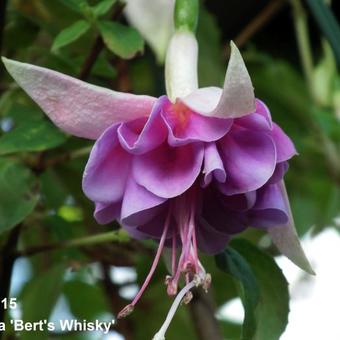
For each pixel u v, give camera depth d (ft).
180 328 1.22
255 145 0.85
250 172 0.85
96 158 0.83
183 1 0.93
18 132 0.98
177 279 0.84
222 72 1.28
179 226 0.86
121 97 0.83
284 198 0.89
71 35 0.99
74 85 0.82
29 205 0.98
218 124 0.84
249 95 0.80
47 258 1.22
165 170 0.85
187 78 0.90
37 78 0.82
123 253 1.16
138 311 1.22
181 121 0.85
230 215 0.88
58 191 1.21
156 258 0.84
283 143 0.87
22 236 1.21
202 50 1.26
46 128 0.99
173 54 0.92
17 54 1.15
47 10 1.11
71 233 1.12
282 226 0.89
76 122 0.84
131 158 0.86
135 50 0.99
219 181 0.84
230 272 0.94
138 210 0.84
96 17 0.99
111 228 1.22
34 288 1.11
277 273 0.98
